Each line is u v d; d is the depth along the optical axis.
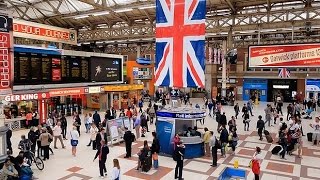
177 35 13.47
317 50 18.86
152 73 39.00
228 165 12.48
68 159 13.05
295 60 19.62
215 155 12.28
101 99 29.62
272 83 39.69
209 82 42.38
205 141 13.86
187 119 13.57
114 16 29.88
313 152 14.70
